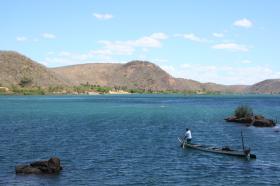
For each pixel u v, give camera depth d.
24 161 35.50
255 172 31.91
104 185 27.61
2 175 29.98
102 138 51.38
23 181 28.33
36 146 44.03
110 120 80.31
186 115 96.25
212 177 30.17
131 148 43.19
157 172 31.61
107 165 33.97
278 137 53.78
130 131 59.91
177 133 57.75
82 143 46.66
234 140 50.91
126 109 119.00
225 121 79.19
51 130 60.53
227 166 34.16
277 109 122.88
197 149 42.41
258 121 68.81
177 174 31.03
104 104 149.12
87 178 29.42
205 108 127.94
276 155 39.56
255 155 37.59
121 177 29.84
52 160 31.47
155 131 60.19
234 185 27.94
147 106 138.00
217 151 40.25
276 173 31.59
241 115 78.31
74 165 33.88
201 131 60.94
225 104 159.75
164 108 126.56
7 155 38.34
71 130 60.72
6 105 134.62
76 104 146.50
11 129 61.69
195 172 31.77
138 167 33.34
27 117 86.69
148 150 41.97
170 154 39.72
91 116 90.94
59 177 29.58
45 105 136.75
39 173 30.72
